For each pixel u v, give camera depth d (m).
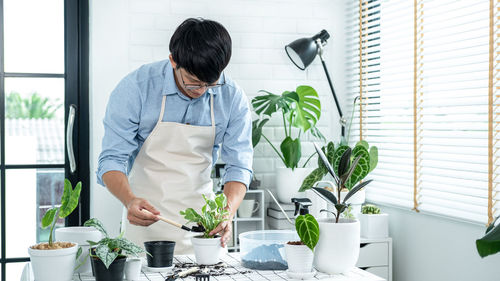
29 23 3.46
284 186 3.54
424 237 3.13
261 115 3.75
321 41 3.65
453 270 2.90
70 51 3.49
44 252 1.48
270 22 3.76
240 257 1.71
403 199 3.32
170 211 2.09
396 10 3.39
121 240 1.51
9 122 3.44
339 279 1.56
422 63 3.12
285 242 1.64
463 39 2.82
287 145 3.52
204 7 3.62
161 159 2.09
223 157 2.18
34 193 3.47
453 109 2.90
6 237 3.44
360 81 3.69
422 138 3.17
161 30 3.54
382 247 3.25
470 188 2.83
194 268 1.60
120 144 1.98
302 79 3.83
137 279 1.53
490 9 2.65
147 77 2.02
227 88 2.12
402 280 3.33
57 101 3.50
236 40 3.69
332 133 3.90
